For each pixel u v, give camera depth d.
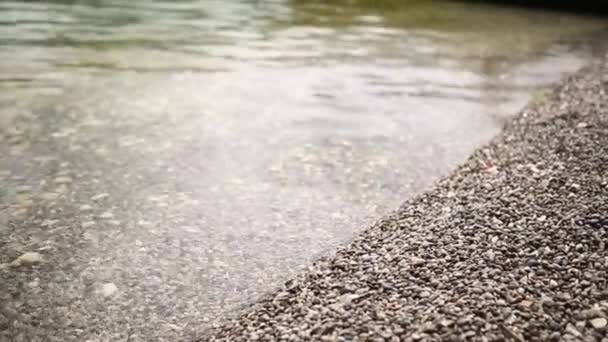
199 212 8.58
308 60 18.31
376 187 9.62
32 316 6.06
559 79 16.72
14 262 7.06
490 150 10.89
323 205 8.92
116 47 18.91
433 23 26.36
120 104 13.45
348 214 8.63
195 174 9.91
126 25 22.38
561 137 10.95
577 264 6.19
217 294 6.56
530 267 6.21
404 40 22.11
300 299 6.16
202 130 12.03
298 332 5.51
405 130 12.51
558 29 25.95
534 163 9.71
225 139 11.59
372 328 5.38
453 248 6.86
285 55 18.83
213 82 15.55
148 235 7.86
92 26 21.89
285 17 25.67
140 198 8.95
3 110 12.62
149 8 26.11
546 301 5.53
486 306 5.51
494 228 7.29
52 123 12.04
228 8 27.14
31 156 10.34
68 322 5.99
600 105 12.89
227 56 18.33
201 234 7.94
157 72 16.25
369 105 14.17
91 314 6.14
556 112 12.84
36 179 9.44
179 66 16.98
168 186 9.41
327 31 23.09
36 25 21.45
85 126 11.95
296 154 10.97
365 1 32.22
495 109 14.04
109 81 15.23
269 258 7.36
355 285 6.29
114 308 6.25
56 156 10.39
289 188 9.50
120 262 7.17
